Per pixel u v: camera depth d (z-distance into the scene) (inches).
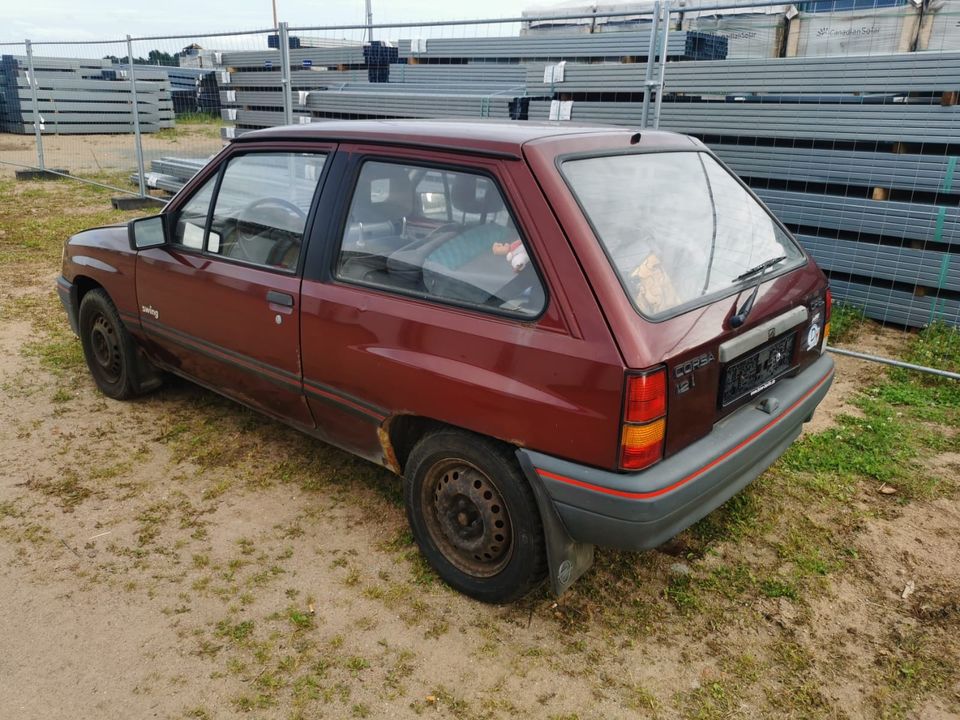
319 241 127.3
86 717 95.6
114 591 119.3
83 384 197.9
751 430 109.2
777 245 130.3
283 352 134.1
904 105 219.5
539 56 328.2
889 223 229.9
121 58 455.8
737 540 132.6
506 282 103.6
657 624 113.3
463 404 106.9
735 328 105.8
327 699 99.0
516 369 100.9
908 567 126.0
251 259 140.8
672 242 109.0
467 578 117.0
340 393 126.2
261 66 488.7
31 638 109.0
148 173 494.9
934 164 217.9
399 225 117.0
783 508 141.9
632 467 94.4
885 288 239.1
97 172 581.0
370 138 122.5
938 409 183.0
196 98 526.0
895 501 145.1
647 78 243.8
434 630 111.6
